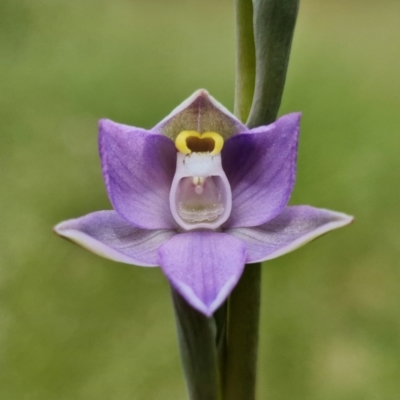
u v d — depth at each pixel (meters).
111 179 0.09
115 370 0.17
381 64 0.33
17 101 0.27
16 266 0.19
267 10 0.09
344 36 0.38
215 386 0.09
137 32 0.37
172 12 0.42
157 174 0.09
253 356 0.09
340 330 0.18
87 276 0.19
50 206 0.21
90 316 0.18
